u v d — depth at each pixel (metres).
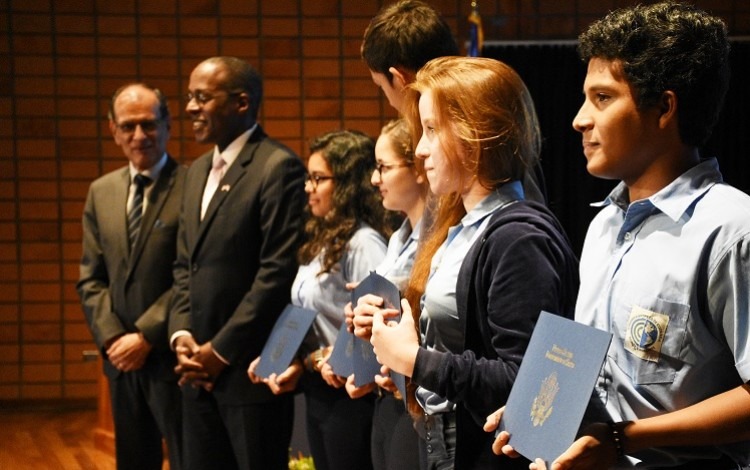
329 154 3.28
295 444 4.47
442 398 2.07
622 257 1.67
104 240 4.14
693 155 1.65
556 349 1.61
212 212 3.68
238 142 3.79
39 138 6.82
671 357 1.57
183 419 3.71
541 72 6.46
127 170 4.26
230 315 3.65
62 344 6.90
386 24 2.64
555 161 6.36
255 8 6.86
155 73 6.84
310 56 6.90
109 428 5.72
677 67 1.57
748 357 1.50
